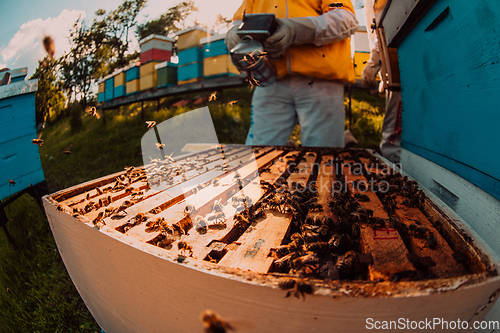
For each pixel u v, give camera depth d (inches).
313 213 59.1
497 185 58.0
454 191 78.2
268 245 47.2
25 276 111.7
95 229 50.4
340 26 132.4
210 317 25.5
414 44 99.3
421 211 60.5
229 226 54.4
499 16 55.0
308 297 33.7
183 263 39.4
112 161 235.5
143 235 51.6
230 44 141.3
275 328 37.0
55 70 359.6
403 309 33.0
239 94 358.0
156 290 44.7
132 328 55.2
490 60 59.4
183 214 59.7
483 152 63.5
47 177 229.6
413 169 111.7
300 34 127.2
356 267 44.3
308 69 140.3
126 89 357.4
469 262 41.1
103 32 425.4
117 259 48.4
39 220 144.8
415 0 84.0
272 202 60.4
